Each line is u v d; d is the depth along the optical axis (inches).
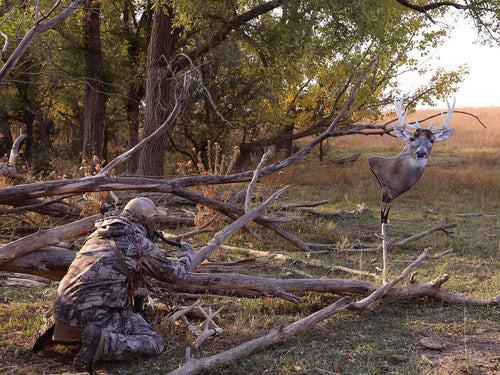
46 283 202.4
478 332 159.6
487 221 386.3
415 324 165.6
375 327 162.7
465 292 205.0
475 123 1422.2
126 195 365.4
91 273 127.3
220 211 271.7
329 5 476.7
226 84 703.1
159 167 553.3
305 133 705.6
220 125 723.4
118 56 734.5
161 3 486.9
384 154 891.4
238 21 518.9
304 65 584.4
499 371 130.6
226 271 223.6
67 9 246.2
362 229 351.6
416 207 446.0
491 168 713.6
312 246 294.0
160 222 326.3
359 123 663.1
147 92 548.1
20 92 731.4
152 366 132.1
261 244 290.7
